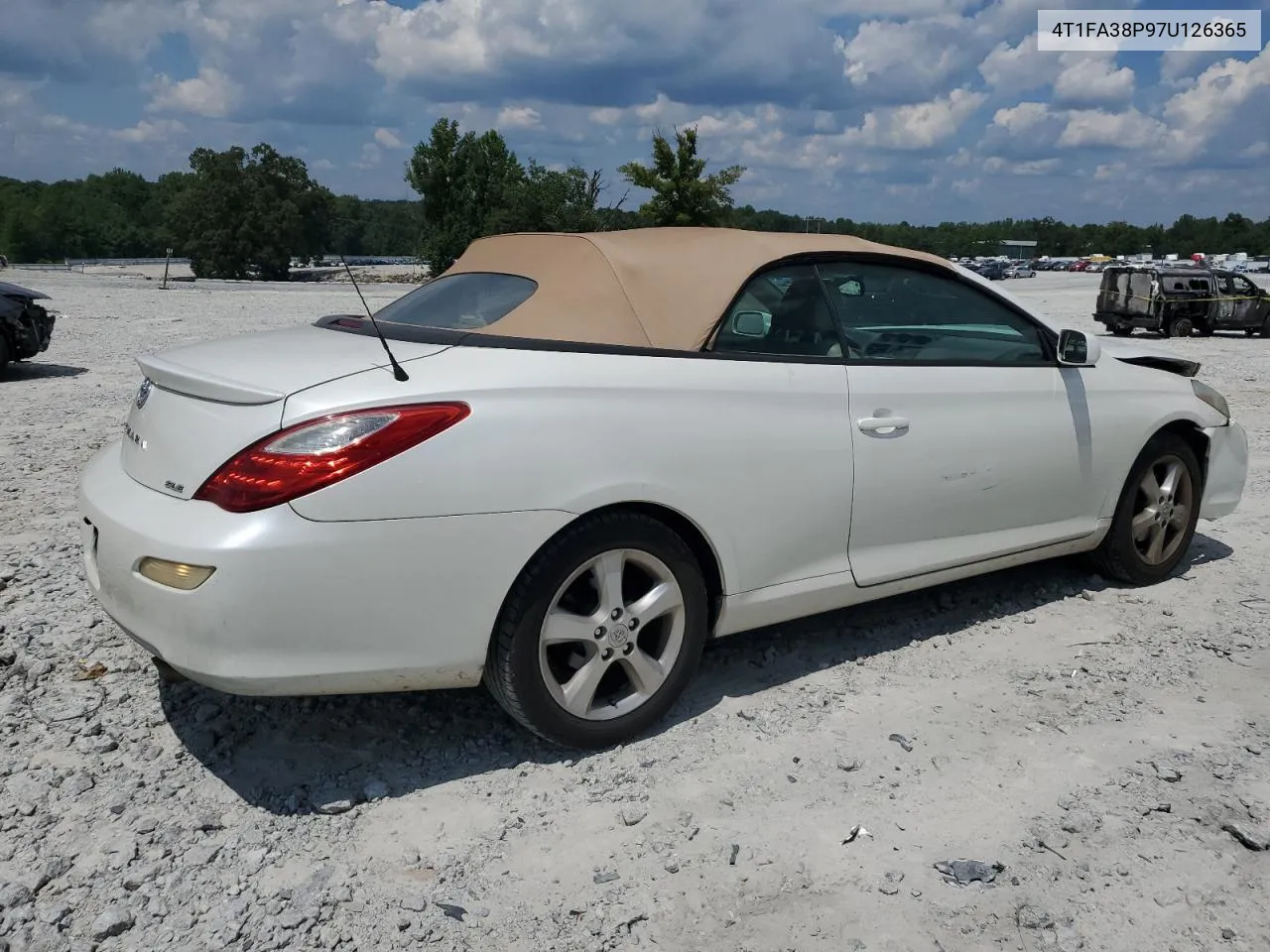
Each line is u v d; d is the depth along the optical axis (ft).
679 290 11.16
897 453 12.13
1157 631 13.74
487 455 9.23
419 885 8.38
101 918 7.75
